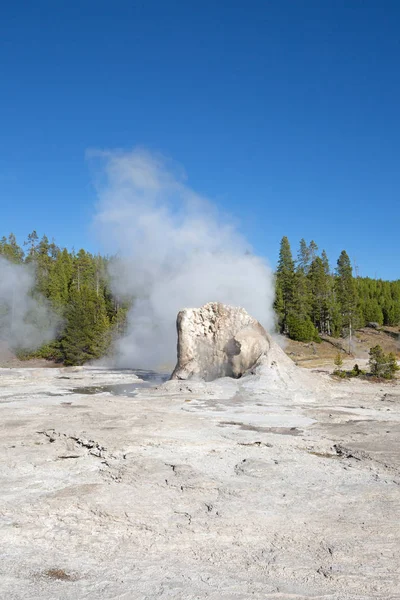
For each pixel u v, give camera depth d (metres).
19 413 18.83
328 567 6.36
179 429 15.81
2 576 6.08
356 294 76.38
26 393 26.83
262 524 7.79
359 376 39.44
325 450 13.42
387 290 99.44
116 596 5.61
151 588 5.80
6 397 24.91
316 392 27.64
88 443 13.26
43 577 6.07
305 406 22.80
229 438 14.61
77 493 9.15
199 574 6.16
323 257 103.50
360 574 6.19
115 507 8.43
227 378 29.14
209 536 7.32
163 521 7.86
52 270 78.62
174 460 11.68
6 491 9.33
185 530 7.52
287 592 5.73
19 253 89.62
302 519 8.02
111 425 16.14
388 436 15.32
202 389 26.75
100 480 10.09
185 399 24.11
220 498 8.99
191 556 6.68
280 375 28.22
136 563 6.46
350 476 10.64
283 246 82.44
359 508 8.59
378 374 39.34
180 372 31.27
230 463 11.63
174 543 7.08
